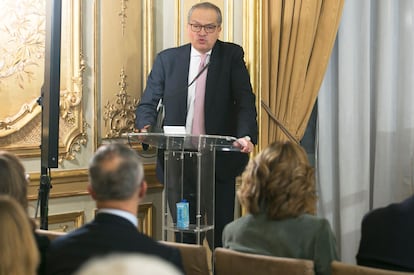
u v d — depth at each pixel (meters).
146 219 10.91
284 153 5.30
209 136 7.68
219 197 9.39
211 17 9.12
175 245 5.57
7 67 9.42
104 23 10.32
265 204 5.33
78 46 9.99
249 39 10.52
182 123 9.23
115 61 10.48
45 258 4.75
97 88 10.27
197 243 8.12
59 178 9.80
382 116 11.84
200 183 8.18
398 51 11.89
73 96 9.96
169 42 10.91
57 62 7.64
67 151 9.93
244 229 5.41
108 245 4.38
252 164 5.38
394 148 11.94
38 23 9.70
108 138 10.45
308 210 5.36
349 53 11.80
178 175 8.26
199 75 9.15
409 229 5.13
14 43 9.48
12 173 4.98
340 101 11.84
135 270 2.05
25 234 3.52
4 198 3.61
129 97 10.68
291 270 4.94
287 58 11.12
